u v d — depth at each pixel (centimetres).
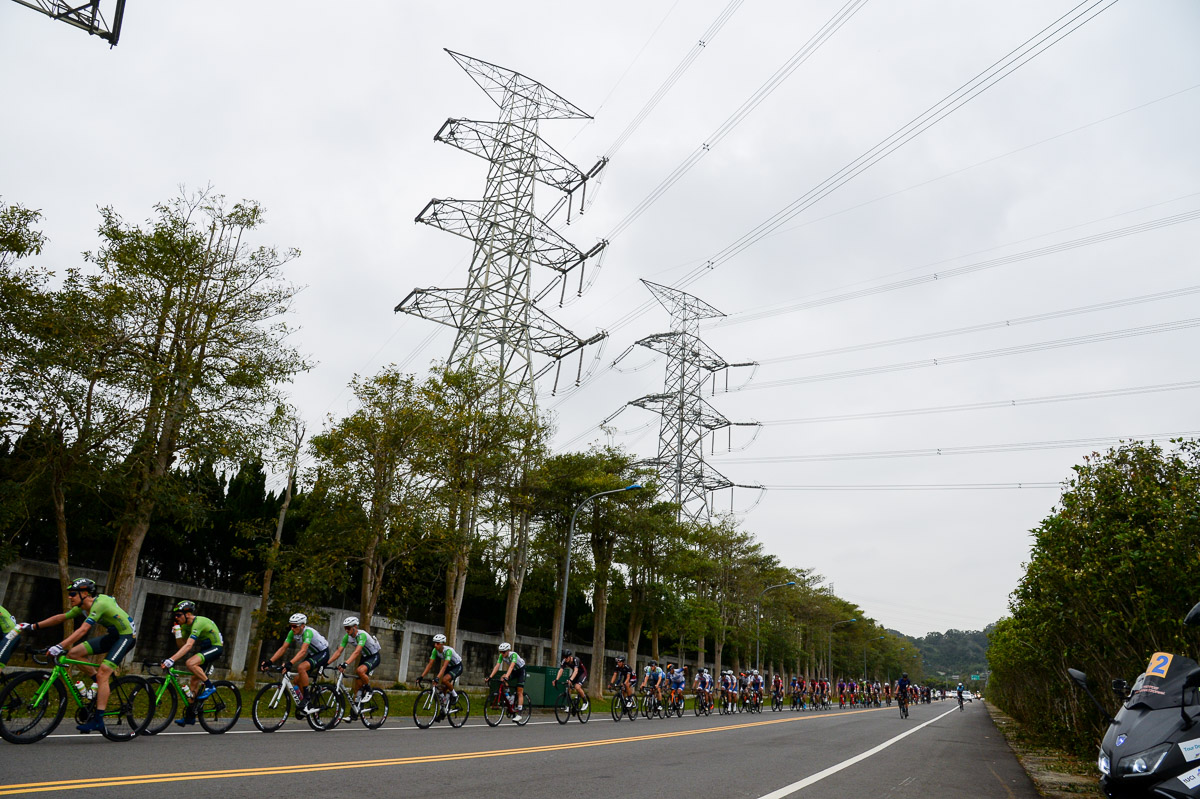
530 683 2314
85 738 941
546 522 3322
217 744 976
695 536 4194
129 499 1889
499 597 3741
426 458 2331
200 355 1958
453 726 1582
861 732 2166
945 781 1091
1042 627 1748
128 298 1809
